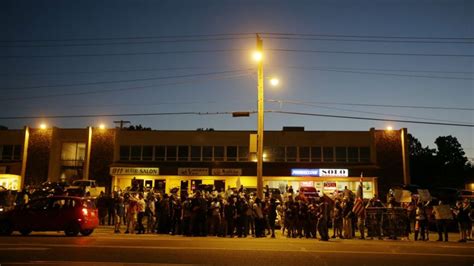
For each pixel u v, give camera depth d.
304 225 21.17
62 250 13.72
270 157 45.66
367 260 12.66
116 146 46.72
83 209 19.58
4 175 45.09
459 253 14.66
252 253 13.60
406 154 44.78
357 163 45.19
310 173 43.53
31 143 47.00
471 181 68.19
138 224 22.16
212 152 46.22
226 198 23.33
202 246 15.30
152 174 44.00
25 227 19.31
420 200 21.39
